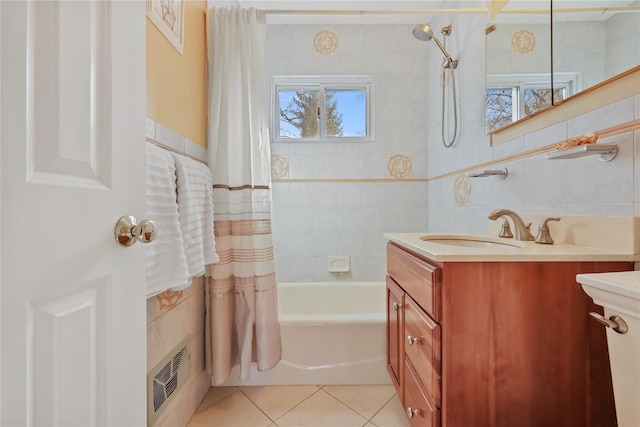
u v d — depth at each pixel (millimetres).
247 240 1461
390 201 2336
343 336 1556
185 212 1029
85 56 497
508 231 1220
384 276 2334
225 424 1279
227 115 1443
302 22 2256
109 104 544
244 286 1448
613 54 877
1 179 383
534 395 782
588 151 861
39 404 423
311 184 2320
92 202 504
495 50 1437
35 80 422
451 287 784
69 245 464
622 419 569
